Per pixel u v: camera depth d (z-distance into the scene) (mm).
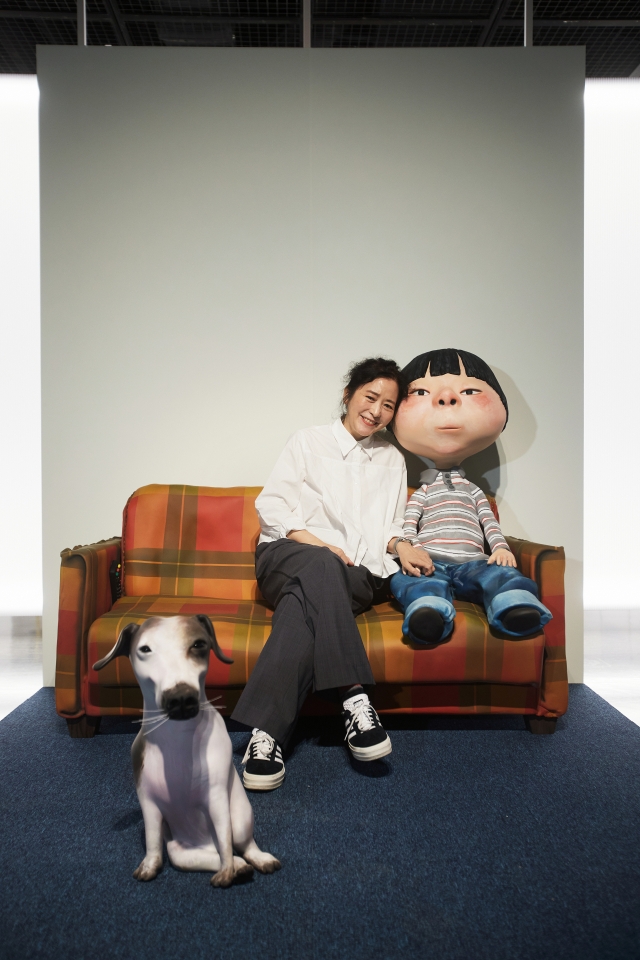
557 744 2043
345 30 3727
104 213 2842
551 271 2889
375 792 1689
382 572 2279
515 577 2012
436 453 2549
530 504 2854
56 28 3693
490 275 2885
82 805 1619
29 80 3537
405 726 2207
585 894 1252
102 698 2043
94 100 2848
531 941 1114
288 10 3557
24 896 1236
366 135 2887
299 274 2873
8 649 3297
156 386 2842
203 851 1287
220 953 1078
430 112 2895
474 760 1909
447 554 2307
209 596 2459
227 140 2871
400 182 2885
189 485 2727
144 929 1138
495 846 1424
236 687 2016
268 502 2291
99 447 2824
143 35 3773
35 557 3791
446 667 1988
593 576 3865
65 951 1085
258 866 1309
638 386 3740
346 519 2295
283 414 2871
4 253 3645
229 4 3506
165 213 2855
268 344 2871
